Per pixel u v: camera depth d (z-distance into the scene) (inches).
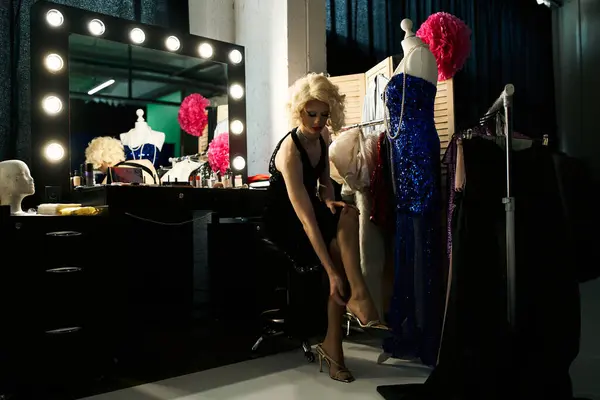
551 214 57.7
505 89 58.6
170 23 116.1
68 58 93.7
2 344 67.7
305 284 92.4
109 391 73.8
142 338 101.2
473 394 63.4
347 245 75.9
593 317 55.1
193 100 110.3
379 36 146.6
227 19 129.3
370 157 89.0
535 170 59.5
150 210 104.6
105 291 77.6
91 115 97.0
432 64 81.0
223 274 106.1
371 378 78.5
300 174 77.3
